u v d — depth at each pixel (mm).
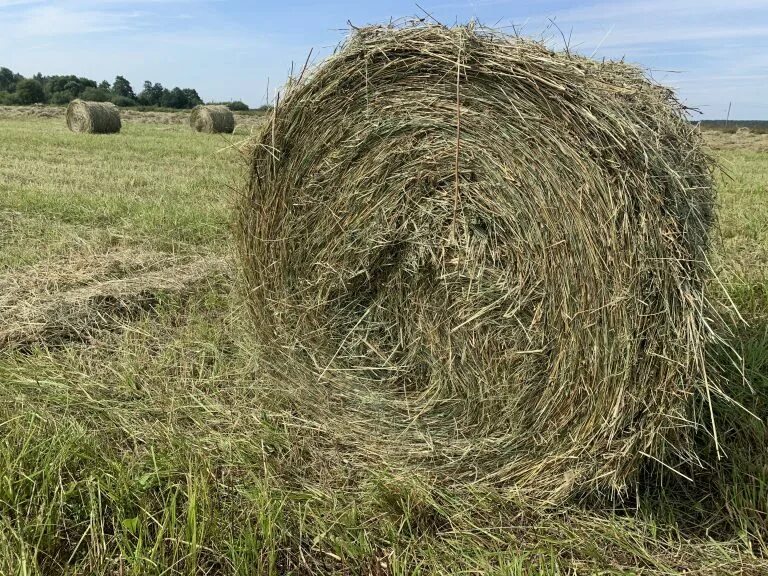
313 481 3178
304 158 3445
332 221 3453
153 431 3330
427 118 3078
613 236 2633
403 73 3100
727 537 2799
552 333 2875
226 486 2930
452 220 3086
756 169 13930
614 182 2617
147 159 13875
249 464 3115
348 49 3182
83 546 2588
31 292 5039
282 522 2693
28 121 29578
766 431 3281
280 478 3080
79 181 10234
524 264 2908
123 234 6891
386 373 3465
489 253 3021
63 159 13336
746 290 4867
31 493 2645
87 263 5852
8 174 10688
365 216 3354
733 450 3199
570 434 2902
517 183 2869
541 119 2756
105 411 3477
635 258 2621
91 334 4551
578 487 2908
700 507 2939
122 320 4762
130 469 2922
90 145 16547
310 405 3662
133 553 2426
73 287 5289
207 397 3754
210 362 4270
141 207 8031
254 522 2736
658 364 2693
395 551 2574
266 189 3600
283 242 3613
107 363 4113
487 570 2525
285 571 2566
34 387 3654
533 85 2748
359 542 2637
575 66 2715
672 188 2619
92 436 3152
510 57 2791
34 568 2342
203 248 6570
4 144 15906
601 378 2762
